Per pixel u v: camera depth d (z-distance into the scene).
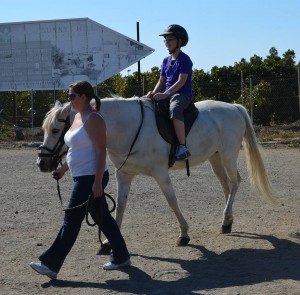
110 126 6.81
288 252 6.99
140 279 6.05
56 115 6.46
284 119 24.84
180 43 7.38
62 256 5.97
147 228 8.30
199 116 7.77
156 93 7.34
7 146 21.75
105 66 25.11
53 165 6.52
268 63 27.73
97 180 5.82
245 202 10.16
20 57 25.67
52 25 25.27
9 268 6.47
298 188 11.49
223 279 6.01
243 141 8.46
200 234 7.93
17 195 11.14
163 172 7.13
